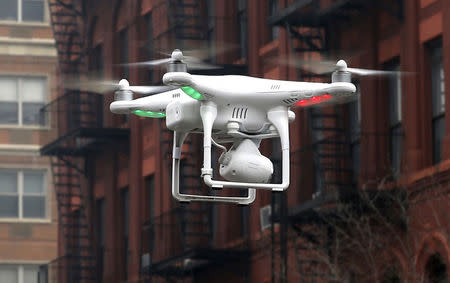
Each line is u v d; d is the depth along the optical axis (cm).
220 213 4584
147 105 1066
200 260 4503
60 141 5988
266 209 4134
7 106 8488
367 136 3506
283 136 1027
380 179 3416
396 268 3209
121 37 5741
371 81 3531
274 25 3894
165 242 5022
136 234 5506
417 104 3316
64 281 6675
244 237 4347
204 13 4778
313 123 3841
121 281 5812
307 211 3522
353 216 3366
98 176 6138
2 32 8494
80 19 6194
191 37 4688
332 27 3778
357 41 3641
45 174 8494
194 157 4709
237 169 1032
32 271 8388
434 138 3297
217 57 4488
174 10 4859
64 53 6203
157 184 5228
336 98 1032
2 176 8481
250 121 1031
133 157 5553
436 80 3297
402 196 3253
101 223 6138
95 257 6097
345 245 3384
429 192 3161
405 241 3244
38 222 8419
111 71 5669
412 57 3341
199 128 1039
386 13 3503
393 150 3469
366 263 3331
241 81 1027
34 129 8488
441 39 3259
